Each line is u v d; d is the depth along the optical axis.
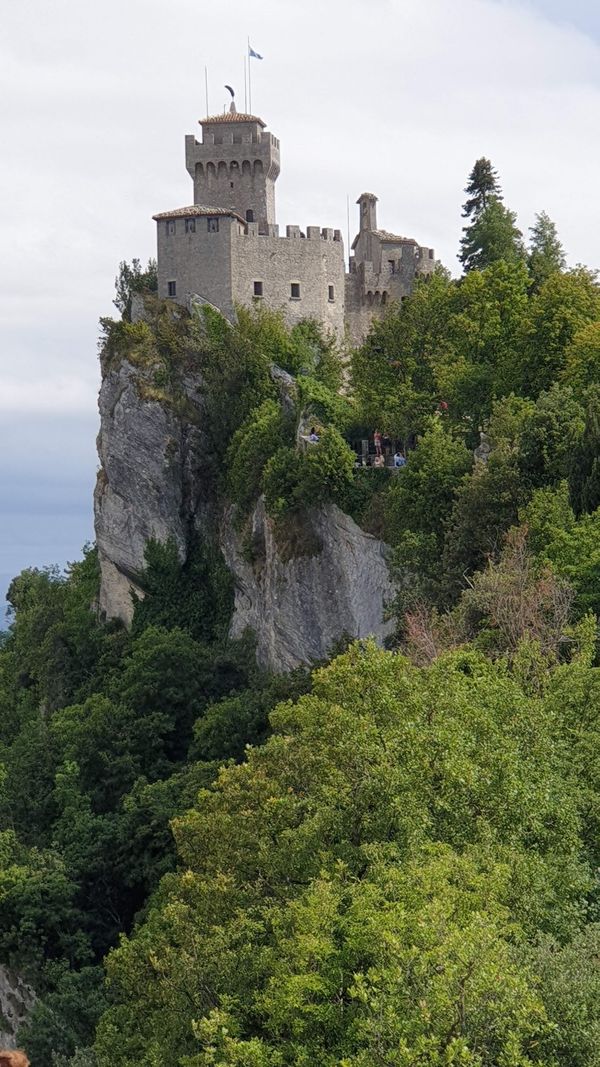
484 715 48.16
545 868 42.88
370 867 42.22
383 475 107.06
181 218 132.88
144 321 134.12
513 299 110.25
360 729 48.75
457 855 42.44
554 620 64.88
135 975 52.41
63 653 134.88
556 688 54.50
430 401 108.75
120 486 133.50
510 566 69.69
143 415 131.00
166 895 61.06
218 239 131.75
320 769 50.94
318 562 108.19
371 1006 35.25
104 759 105.56
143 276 141.38
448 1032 34.34
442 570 85.50
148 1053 46.59
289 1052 39.38
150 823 94.00
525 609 64.62
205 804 56.31
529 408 91.56
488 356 109.44
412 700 49.62
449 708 49.09
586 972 37.34
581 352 95.94
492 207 136.88
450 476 92.75
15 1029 87.00
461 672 54.25
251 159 136.75
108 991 81.88
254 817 50.84
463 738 46.47
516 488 82.38
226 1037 38.53
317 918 39.38
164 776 107.12
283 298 133.38
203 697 114.56
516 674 56.31
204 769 97.31
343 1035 38.00
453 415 106.56
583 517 74.44
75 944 89.19
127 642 131.75
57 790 103.62
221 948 45.19
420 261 145.50
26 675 143.50
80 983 83.88
